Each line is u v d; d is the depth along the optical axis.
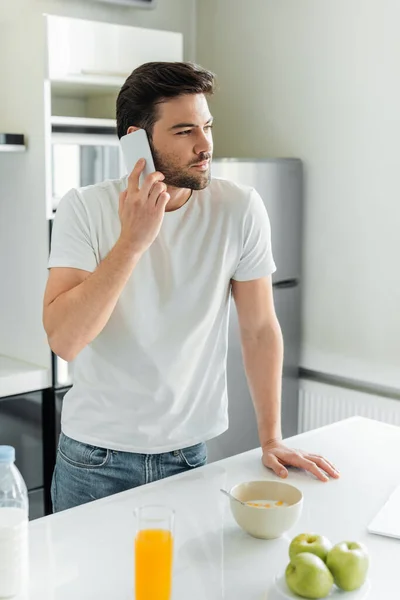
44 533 1.35
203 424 1.77
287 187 3.39
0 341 3.21
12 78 2.93
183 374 1.70
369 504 1.49
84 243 1.66
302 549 1.18
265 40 3.57
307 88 3.42
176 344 1.69
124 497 1.51
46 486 3.02
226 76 3.77
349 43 3.23
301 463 1.63
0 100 3.01
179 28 3.81
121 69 2.99
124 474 1.70
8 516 1.16
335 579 1.15
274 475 1.62
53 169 2.86
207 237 1.71
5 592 1.14
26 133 2.89
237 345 3.27
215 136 3.87
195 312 1.71
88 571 1.22
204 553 1.29
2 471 1.17
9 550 1.14
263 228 1.79
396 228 3.15
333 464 1.68
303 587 1.13
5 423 2.85
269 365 1.81
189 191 1.71
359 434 1.88
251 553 1.29
